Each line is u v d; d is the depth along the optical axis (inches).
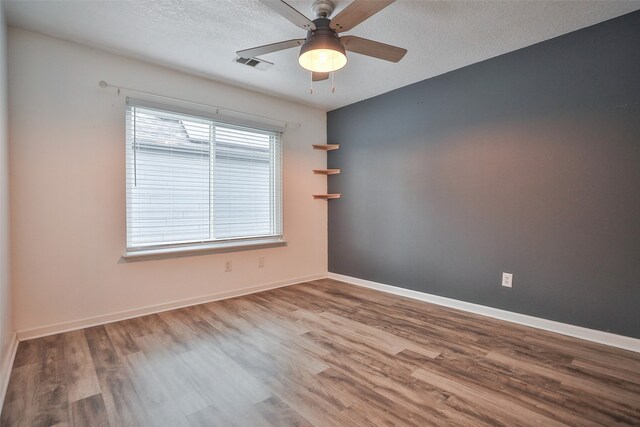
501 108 111.3
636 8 84.9
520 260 108.0
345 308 124.8
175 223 122.7
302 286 158.6
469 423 59.2
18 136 92.0
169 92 119.9
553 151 100.5
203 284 130.6
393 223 146.3
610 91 90.4
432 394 68.4
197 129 128.0
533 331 101.7
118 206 109.1
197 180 128.2
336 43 74.3
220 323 108.3
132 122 112.1
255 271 147.5
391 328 104.5
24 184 93.0
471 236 120.1
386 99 147.7
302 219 165.8
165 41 100.8
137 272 114.0
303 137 165.0
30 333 94.3
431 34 97.2
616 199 90.0
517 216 108.3
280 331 101.8
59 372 76.5
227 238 136.9
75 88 101.2
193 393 68.9
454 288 125.6
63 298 99.8
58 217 98.8
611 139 90.5
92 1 80.7
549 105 101.0
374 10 68.5
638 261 87.0
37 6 82.2
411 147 138.6
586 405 64.5
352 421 59.9
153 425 59.1
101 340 94.3
